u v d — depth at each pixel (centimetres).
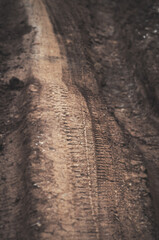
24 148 518
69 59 741
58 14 910
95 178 502
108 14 1055
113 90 759
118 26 983
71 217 440
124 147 599
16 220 441
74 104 611
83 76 707
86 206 461
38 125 545
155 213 498
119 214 477
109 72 812
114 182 514
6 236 426
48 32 811
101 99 695
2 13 877
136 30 933
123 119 679
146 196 518
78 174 495
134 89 763
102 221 453
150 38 891
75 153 523
